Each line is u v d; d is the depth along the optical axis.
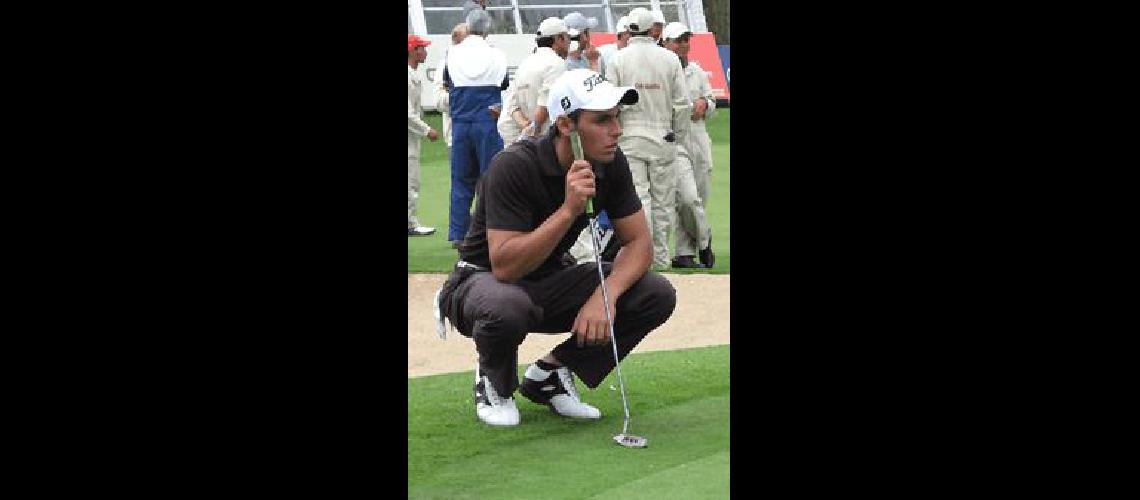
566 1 32.53
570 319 8.16
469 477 6.91
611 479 6.84
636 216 8.10
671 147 13.80
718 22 35.50
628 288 8.08
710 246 14.20
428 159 23.73
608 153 7.71
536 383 8.22
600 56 14.95
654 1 33.59
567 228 7.68
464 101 15.12
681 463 7.13
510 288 7.81
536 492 6.64
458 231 15.34
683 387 8.89
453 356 9.99
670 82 13.76
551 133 7.81
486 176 7.93
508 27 31.62
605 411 8.30
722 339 10.45
